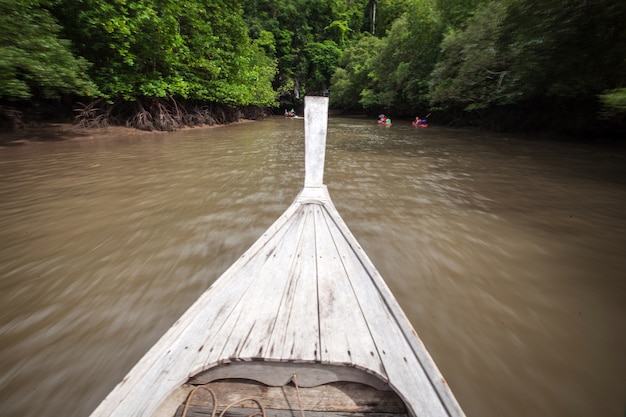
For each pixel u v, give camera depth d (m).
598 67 10.00
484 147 12.26
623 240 4.03
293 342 1.75
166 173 7.45
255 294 2.19
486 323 2.55
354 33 52.00
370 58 35.00
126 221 4.58
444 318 2.61
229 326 1.86
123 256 3.59
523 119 17.28
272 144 12.77
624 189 6.37
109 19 11.23
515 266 3.42
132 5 11.89
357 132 18.67
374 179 7.25
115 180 6.76
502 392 1.95
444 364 2.16
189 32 17.09
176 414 1.46
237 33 21.22
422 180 7.18
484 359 2.20
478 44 14.73
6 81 8.34
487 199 5.75
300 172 7.73
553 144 12.98
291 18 41.72
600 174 7.68
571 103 14.07
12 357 2.20
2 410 1.83
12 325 2.51
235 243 3.92
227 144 12.60
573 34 9.23
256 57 29.00
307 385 1.64
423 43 24.17
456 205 5.43
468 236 4.17
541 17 9.85
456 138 15.40
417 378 1.49
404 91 26.72
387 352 1.67
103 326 2.51
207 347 1.68
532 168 8.45
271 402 1.54
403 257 3.62
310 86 48.00
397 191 6.27
